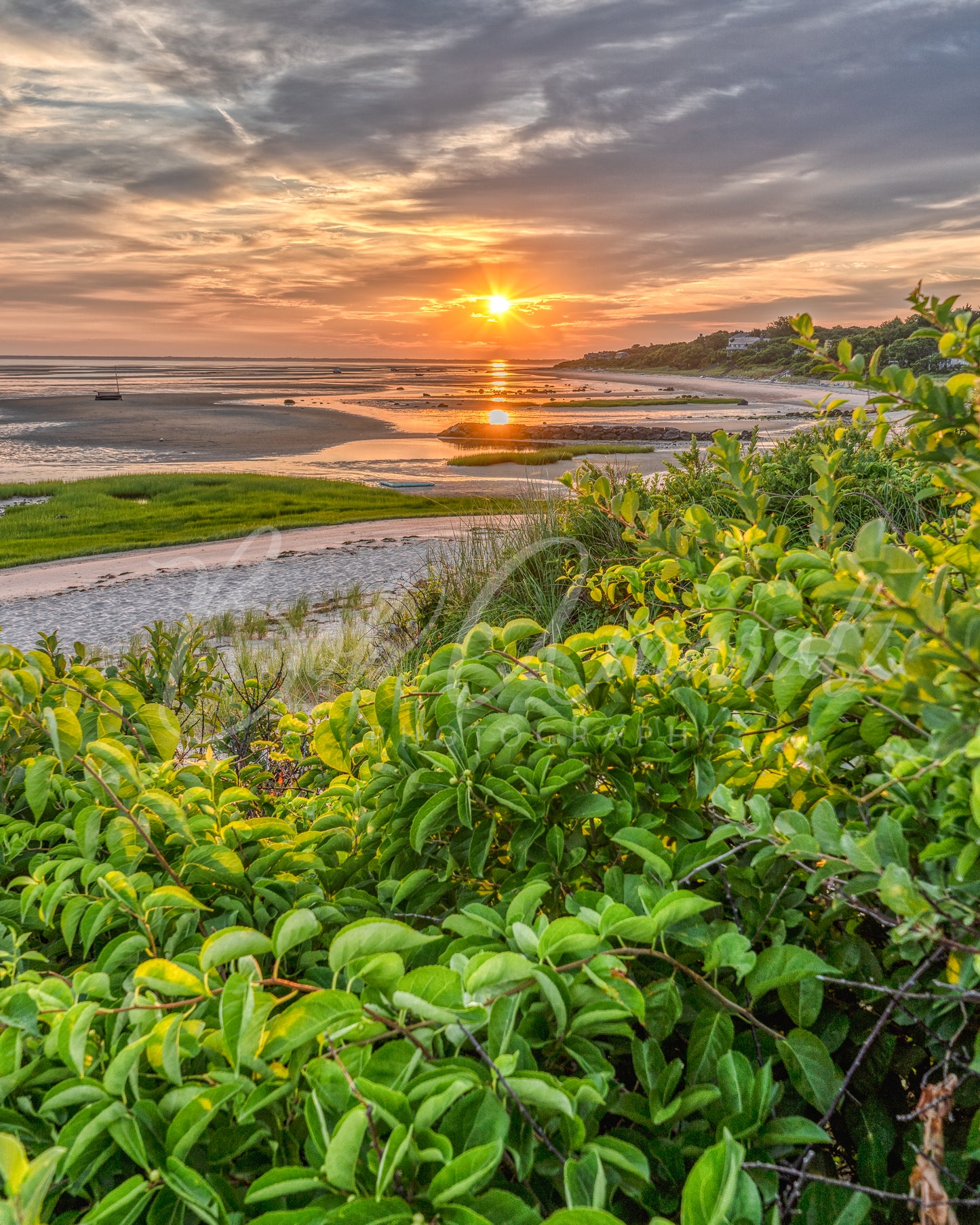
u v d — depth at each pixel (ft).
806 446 17.58
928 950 2.99
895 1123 3.30
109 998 3.21
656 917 2.88
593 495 5.75
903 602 2.63
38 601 39.75
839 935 3.66
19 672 4.58
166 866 4.15
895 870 2.80
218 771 5.59
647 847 3.59
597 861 4.22
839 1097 2.85
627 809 3.83
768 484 15.76
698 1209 2.29
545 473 103.91
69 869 3.85
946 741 2.74
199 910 4.13
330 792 5.35
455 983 2.78
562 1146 2.70
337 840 5.02
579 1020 2.79
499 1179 2.74
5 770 5.39
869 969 3.38
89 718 5.25
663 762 4.13
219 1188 2.66
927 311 4.15
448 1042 2.85
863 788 3.76
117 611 34.83
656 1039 3.00
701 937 3.19
